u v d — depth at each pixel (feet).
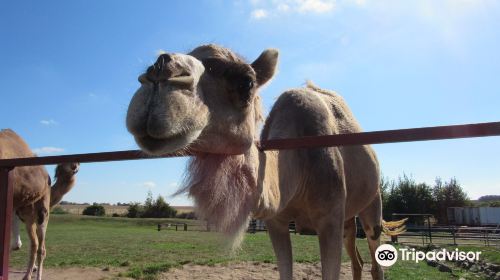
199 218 9.58
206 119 8.27
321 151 14.42
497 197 244.22
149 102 7.25
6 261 13.44
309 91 17.15
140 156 11.06
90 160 12.70
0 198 13.97
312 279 29.25
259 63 10.55
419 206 158.40
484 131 8.03
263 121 10.90
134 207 218.38
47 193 27.71
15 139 26.43
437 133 8.44
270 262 36.83
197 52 9.50
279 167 11.94
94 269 32.42
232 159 9.38
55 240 64.08
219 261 36.86
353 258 20.66
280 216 14.61
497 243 64.64
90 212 227.61
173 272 31.19
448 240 74.18
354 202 17.92
